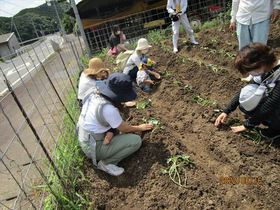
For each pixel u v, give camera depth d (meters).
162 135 3.92
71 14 15.59
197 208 2.91
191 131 4.27
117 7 15.51
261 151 3.50
